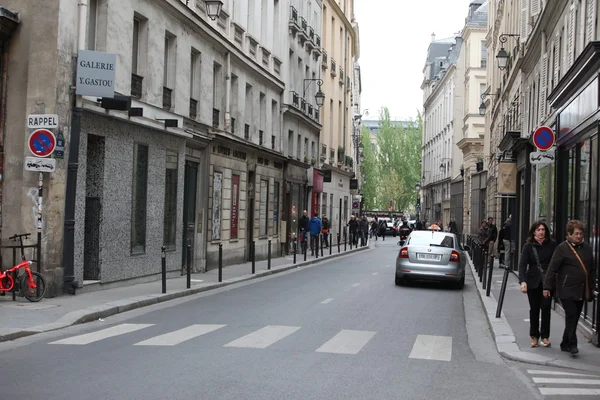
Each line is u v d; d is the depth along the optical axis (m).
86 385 7.48
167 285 18.67
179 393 7.19
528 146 25.20
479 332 12.83
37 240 14.62
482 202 48.19
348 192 60.09
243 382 7.78
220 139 25.77
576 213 14.29
